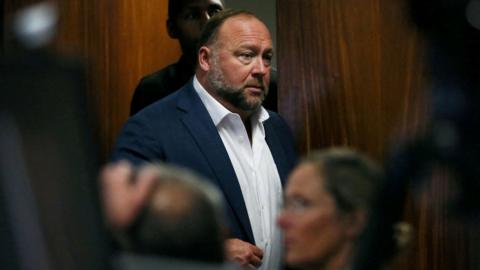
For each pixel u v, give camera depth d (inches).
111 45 293.3
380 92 250.2
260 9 316.8
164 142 190.5
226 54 196.4
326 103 253.8
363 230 64.9
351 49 252.2
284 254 99.3
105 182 67.4
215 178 188.5
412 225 235.0
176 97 198.8
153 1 298.5
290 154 205.0
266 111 203.9
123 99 294.7
